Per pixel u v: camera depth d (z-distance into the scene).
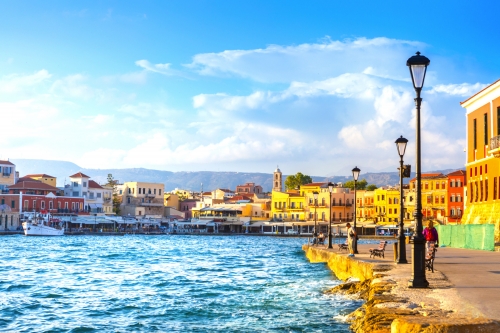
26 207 177.12
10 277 48.84
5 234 165.25
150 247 111.81
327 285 41.06
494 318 16.19
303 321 26.69
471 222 76.00
